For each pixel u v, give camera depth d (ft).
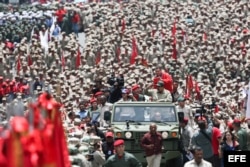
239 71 375.86
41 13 540.93
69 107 257.34
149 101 220.64
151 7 553.64
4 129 66.74
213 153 184.44
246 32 448.65
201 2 563.48
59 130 68.23
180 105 223.92
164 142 200.85
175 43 404.77
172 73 368.27
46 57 385.70
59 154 67.15
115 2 595.47
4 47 415.44
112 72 344.28
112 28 489.26
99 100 229.86
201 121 184.55
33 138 62.34
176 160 202.39
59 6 602.85
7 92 323.98
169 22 511.81
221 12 524.93
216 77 372.79
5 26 518.78
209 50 407.85
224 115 242.78
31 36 469.98
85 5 574.15
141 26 493.36
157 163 188.85
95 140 172.04
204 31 476.54
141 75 322.14
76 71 351.87
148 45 403.95
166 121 204.23
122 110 206.90
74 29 538.47
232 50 405.80
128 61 388.37
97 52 397.60
